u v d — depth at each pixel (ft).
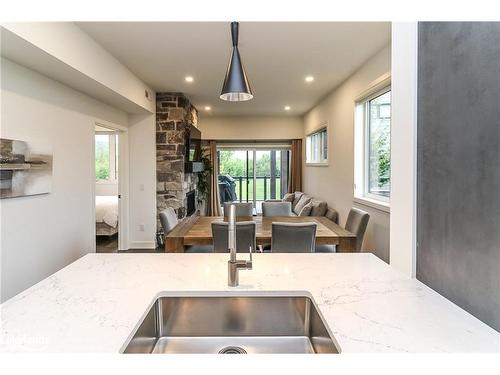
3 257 7.97
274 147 26.48
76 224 11.51
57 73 9.35
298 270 4.88
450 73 3.47
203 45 10.63
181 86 16.11
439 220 3.78
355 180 13.93
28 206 8.89
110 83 11.36
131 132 17.43
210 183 25.67
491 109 2.85
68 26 8.57
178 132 17.71
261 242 9.75
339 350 2.76
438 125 3.74
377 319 3.26
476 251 3.13
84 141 12.14
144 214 17.67
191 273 4.77
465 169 3.25
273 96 18.49
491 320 2.96
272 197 27.17
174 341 4.07
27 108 8.82
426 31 3.95
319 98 19.04
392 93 4.83
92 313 3.45
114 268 5.01
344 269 4.91
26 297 3.86
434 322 3.18
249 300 4.13
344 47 10.93
